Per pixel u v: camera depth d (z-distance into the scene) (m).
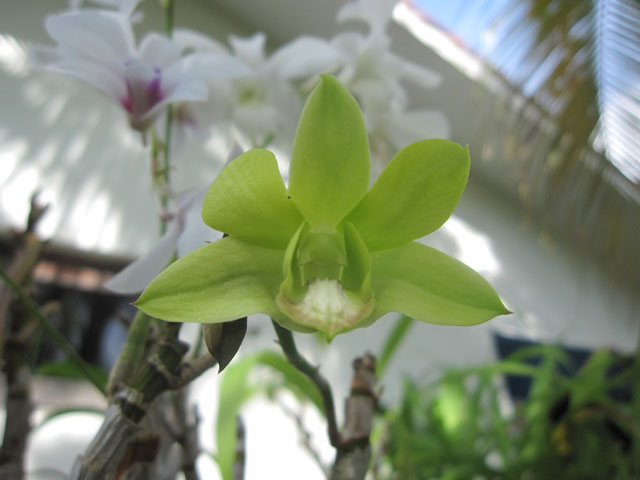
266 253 0.09
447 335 0.71
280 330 0.09
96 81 0.12
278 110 0.17
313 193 0.09
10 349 0.13
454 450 0.32
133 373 0.09
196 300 0.08
